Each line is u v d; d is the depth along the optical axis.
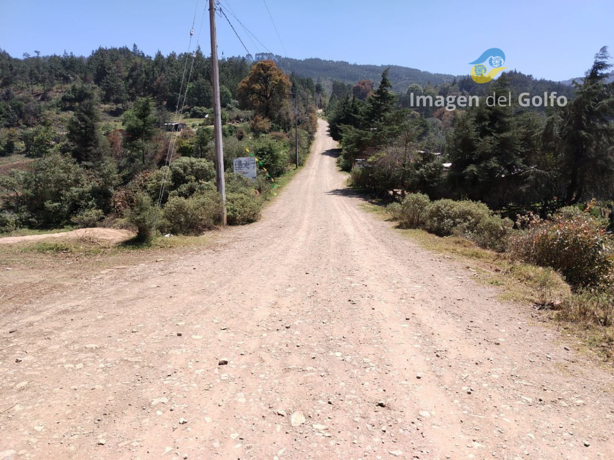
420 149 27.39
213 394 3.08
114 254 8.20
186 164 18.69
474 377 3.42
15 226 19.14
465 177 23.34
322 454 2.43
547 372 3.51
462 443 2.56
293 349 3.92
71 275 6.53
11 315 4.72
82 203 20.39
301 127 74.94
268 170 39.22
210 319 4.68
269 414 2.84
